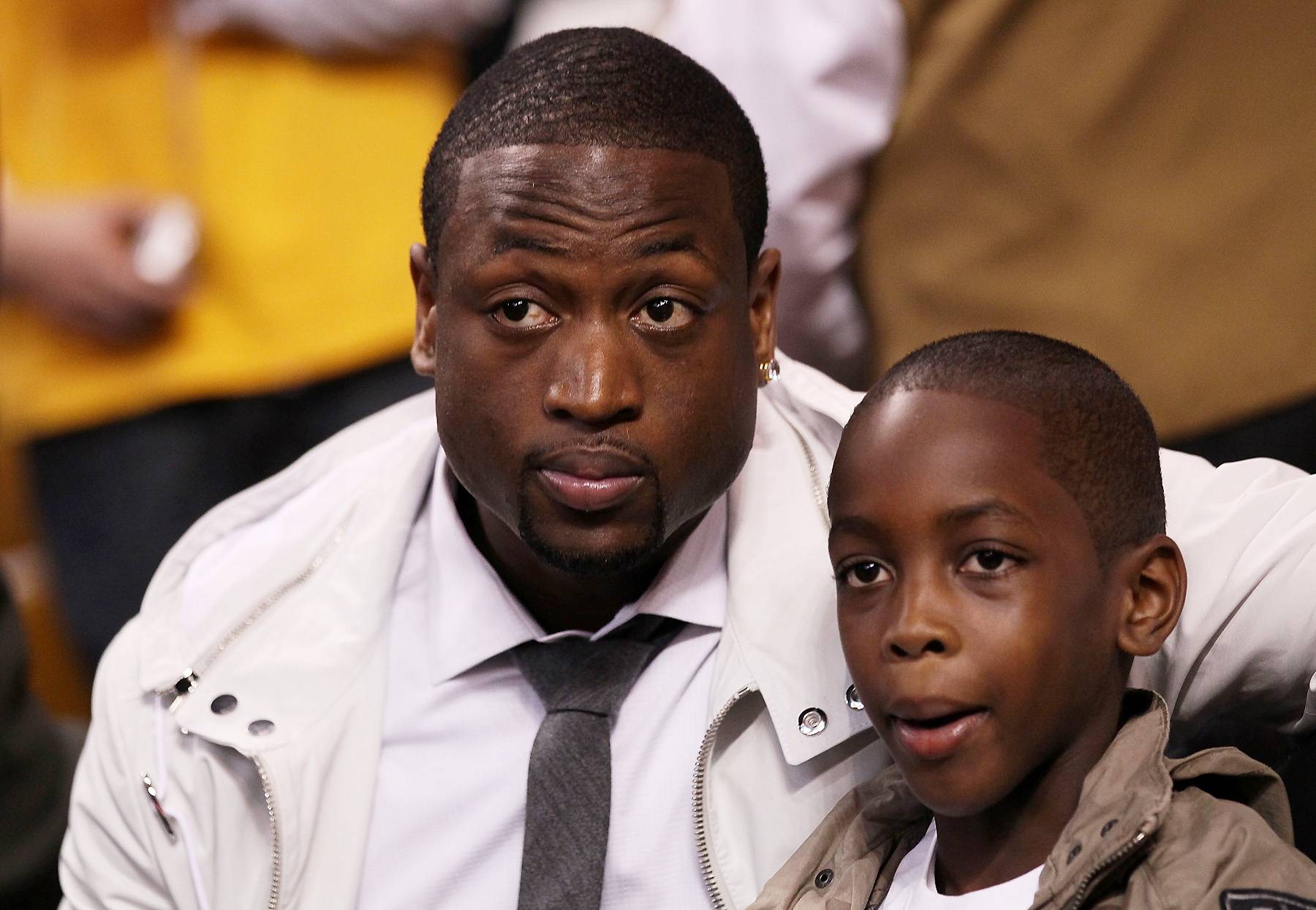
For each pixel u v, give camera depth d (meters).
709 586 5.22
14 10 8.38
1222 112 6.55
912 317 7.16
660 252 4.60
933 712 4.21
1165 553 4.45
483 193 4.68
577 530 4.70
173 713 5.20
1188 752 5.25
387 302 8.27
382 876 5.12
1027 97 6.76
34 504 8.66
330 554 5.48
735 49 7.17
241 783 5.16
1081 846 4.19
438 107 8.53
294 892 5.04
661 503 4.70
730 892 4.90
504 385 4.68
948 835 4.53
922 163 7.03
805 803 4.98
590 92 4.68
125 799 5.27
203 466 8.33
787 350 7.60
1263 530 4.94
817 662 5.01
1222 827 4.15
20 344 8.38
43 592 9.70
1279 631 4.86
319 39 8.16
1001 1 6.74
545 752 5.05
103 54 8.34
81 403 8.30
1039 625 4.22
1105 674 4.38
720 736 5.05
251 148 8.20
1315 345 6.54
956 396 4.38
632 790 5.07
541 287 4.61
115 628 8.51
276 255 8.18
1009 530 4.23
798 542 5.20
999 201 6.88
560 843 4.93
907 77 7.03
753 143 4.96
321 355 8.23
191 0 8.16
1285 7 6.44
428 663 5.33
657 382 4.65
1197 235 6.59
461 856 5.09
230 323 8.26
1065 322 6.80
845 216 7.26
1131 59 6.59
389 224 8.29
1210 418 6.65
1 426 8.78
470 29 8.55
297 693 5.22
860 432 4.46
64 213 8.19
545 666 5.21
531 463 4.66
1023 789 4.42
